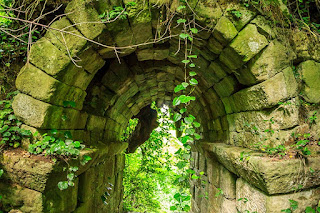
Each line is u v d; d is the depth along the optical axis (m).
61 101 1.87
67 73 1.77
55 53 1.70
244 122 2.30
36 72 1.71
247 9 1.80
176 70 3.17
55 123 1.87
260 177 1.64
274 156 1.74
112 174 3.72
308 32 2.04
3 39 2.17
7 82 2.11
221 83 2.52
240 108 2.32
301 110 1.93
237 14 1.77
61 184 1.60
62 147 1.63
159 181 6.89
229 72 2.25
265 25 1.82
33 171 1.59
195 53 2.36
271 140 1.90
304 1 2.34
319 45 2.04
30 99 1.72
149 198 6.35
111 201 3.69
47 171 1.57
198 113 4.21
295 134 1.84
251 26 1.81
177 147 7.64
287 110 1.85
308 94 1.96
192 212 4.90
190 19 1.83
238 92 2.22
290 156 1.68
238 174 2.26
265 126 1.96
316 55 2.01
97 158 2.38
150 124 6.52
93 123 2.71
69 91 1.92
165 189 6.72
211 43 2.00
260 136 2.02
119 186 4.50
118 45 2.03
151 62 2.99
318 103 1.97
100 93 2.94
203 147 3.42
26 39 2.18
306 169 1.63
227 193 2.59
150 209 6.00
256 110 2.05
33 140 1.75
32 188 1.62
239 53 1.85
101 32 1.75
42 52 1.70
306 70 1.98
